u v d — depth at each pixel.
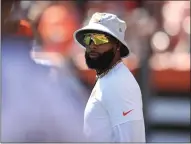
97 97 10.65
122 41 10.84
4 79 10.45
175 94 26.81
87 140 10.53
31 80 10.54
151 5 26.94
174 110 26.11
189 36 27.89
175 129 25.56
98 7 26.39
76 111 10.62
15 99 10.41
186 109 26.25
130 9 25.95
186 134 25.17
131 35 24.41
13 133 10.34
